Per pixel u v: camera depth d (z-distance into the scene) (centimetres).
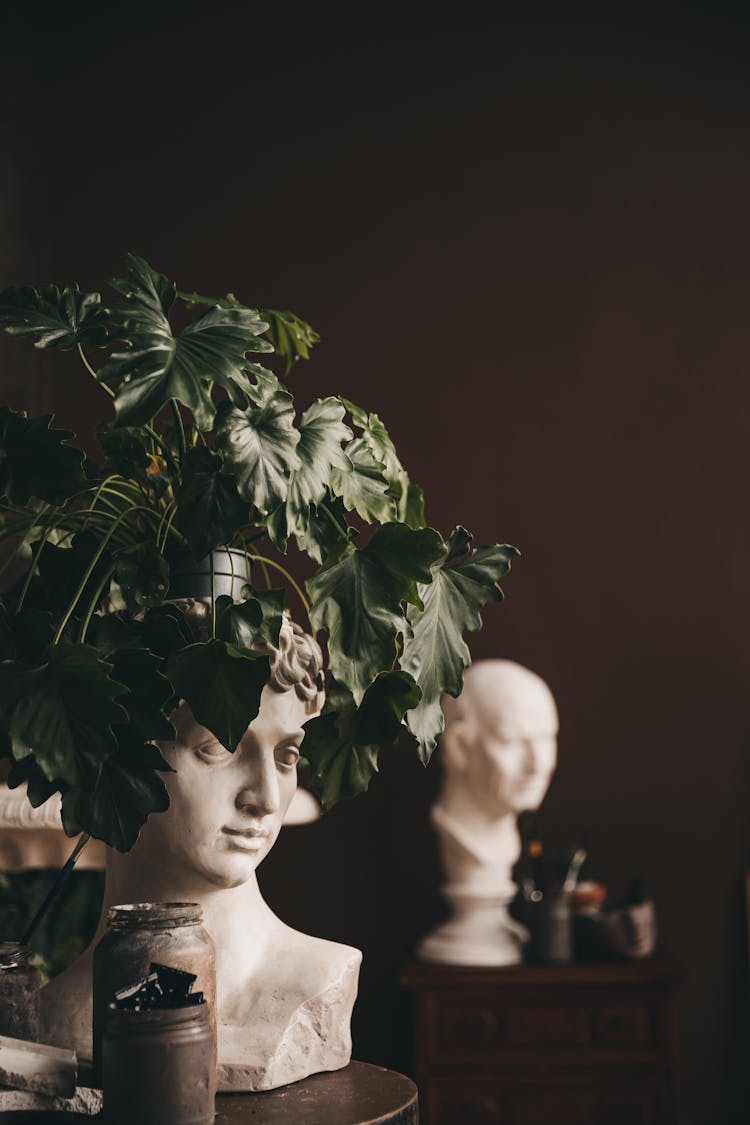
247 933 154
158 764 128
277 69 368
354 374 360
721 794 347
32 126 364
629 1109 295
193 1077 122
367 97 367
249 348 135
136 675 129
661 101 365
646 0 367
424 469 357
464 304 362
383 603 142
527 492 356
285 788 155
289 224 363
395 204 364
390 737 148
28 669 125
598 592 353
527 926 307
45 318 139
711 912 343
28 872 260
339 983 151
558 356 360
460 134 366
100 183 364
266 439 133
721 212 363
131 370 128
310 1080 147
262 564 340
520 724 306
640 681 351
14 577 288
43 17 369
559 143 365
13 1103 126
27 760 131
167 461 151
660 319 361
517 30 368
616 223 363
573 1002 297
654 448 357
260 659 130
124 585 145
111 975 131
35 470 137
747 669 350
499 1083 296
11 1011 136
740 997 341
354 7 369
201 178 364
